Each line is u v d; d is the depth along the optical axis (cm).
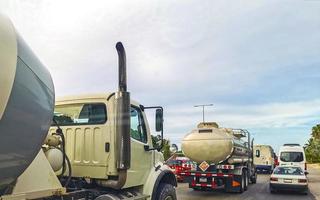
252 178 2284
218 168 1683
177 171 1748
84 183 616
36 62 392
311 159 7312
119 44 577
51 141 503
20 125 360
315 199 1555
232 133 1823
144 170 694
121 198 620
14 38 345
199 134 1709
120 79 584
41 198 449
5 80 329
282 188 1720
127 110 583
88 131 624
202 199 1477
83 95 647
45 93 406
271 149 3675
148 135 719
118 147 586
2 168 356
